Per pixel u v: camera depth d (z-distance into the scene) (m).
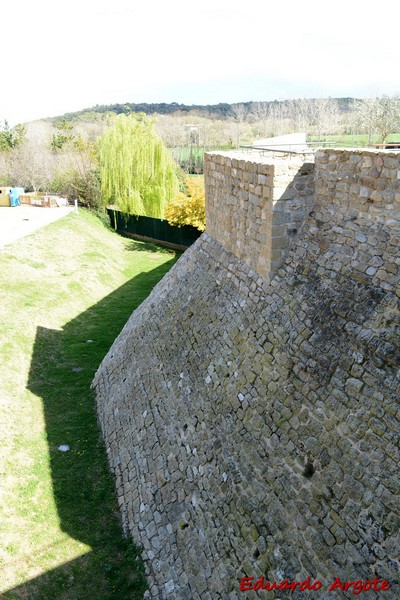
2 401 13.03
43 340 17.62
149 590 7.96
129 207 39.25
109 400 12.95
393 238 6.75
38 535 9.15
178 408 9.95
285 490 6.77
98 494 10.20
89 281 25.25
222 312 10.29
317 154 8.28
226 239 11.44
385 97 39.22
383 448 5.71
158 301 13.88
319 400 6.81
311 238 8.42
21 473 10.70
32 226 33.34
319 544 6.02
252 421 7.86
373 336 6.42
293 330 7.86
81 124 91.81
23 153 53.47
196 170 71.56
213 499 7.91
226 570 7.12
